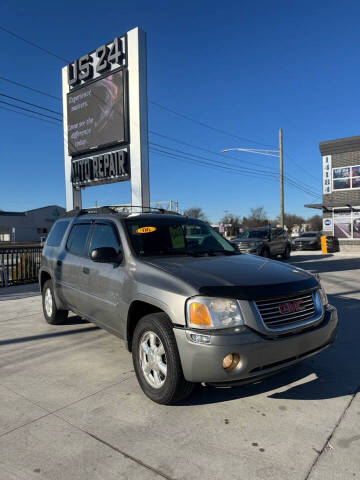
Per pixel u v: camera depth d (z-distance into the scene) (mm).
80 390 3637
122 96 11523
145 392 3412
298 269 3852
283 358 3020
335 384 3697
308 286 3377
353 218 22969
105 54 12023
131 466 2480
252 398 3410
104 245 4473
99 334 5516
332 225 23734
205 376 2873
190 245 4480
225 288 3035
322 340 3305
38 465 2504
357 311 6699
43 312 6676
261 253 16094
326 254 20828
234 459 2531
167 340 3100
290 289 3207
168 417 3096
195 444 2711
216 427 2932
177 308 3035
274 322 3043
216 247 4668
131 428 2939
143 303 3562
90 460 2551
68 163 13734
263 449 2635
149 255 3969
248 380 2932
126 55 11508
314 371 4031
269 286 3146
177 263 3680
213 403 3326
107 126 11992
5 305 7934
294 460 2510
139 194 11266
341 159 23344
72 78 13336
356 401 3338
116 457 2578
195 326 2926
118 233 4270
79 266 4801
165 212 5605
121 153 11656
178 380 3059
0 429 2957
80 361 4422
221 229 34062
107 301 4090
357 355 4516
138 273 3639
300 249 25625
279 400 3367
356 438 2750
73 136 13305
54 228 6180
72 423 3029
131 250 3967
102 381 3838
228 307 2943
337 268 13641
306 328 3203
